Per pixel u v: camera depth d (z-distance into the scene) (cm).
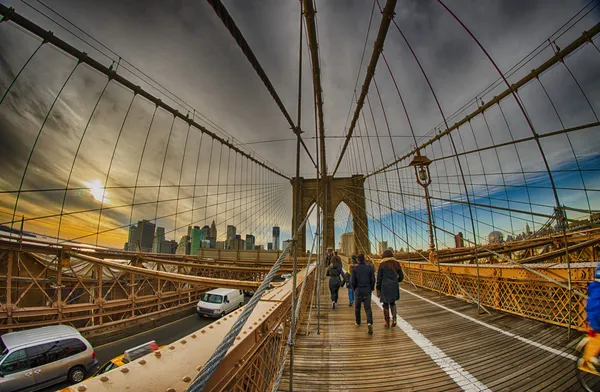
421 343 368
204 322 1427
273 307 254
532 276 448
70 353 702
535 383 250
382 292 460
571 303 381
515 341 356
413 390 250
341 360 321
